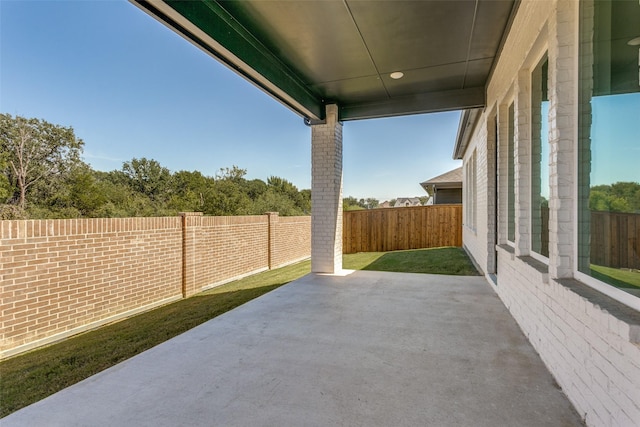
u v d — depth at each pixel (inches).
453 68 194.1
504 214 176.7
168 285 227.5
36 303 152.5
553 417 76.2
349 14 139.1
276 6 133.5
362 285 212.4
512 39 140.8
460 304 167.6
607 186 74.2
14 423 77.9
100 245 183.0
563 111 88.7
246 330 135.9
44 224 156.7
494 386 89.8
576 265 87.3
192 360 109.2
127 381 96.2
